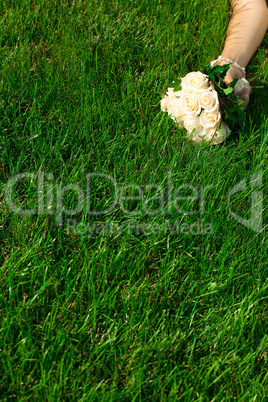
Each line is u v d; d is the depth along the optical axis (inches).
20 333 55.3
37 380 53.4
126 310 60.3
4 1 100.9
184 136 82.0
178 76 93.7
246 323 60.9
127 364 56.4
